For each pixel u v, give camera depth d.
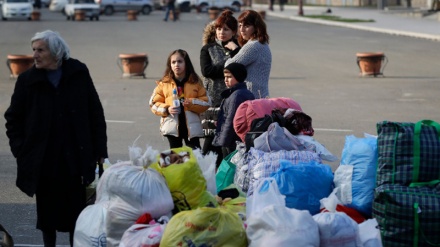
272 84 26.81
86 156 8.55
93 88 8.76
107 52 38.25
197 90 11.73
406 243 7.93
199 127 11.80
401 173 8.12
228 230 7.43
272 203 7.77
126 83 27.12
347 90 25.00
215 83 11.98
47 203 8.77
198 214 7.45
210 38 12.23
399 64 32.69
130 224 8.03
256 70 11.61
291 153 9.12
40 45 8.38
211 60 12.01
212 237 7.37
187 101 11.65
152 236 7.55
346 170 8.48
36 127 8.49
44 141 8.50
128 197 8.02
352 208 8.41
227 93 11.10
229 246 7.41
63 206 8.74
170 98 11.69
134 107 21.50
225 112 11.05
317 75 29.42
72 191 8.70
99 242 8.26
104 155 8.74
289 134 9.50
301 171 8.43
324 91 24.75
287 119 9.95
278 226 7.24
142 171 8.11
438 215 7.88
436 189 8.02
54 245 9.04
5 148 16.27
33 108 8.52
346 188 8.42
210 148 12.10
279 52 39.09
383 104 21.86
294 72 30.47
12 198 12.29
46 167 8.56
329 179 8.55
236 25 12.12
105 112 20.64
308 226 7.30
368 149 8.45
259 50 11.53
